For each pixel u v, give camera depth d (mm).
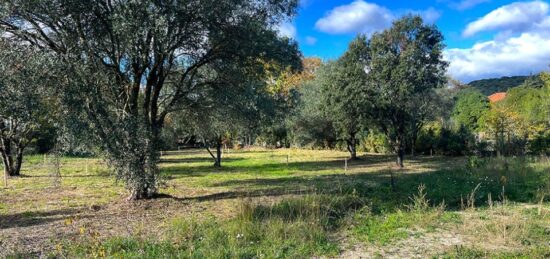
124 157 12188
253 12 13352
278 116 17734
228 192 16812
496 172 17062
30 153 34875
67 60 11039
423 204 11070
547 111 31297
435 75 25938
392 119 26812
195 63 14305
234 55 14195
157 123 14453
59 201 14953
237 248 7332
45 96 10969
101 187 19125
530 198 12320
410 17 25266
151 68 13523
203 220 10289
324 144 52312
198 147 66875
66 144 11586
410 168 25859
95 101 11586
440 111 40094
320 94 32500
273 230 8258
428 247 7727
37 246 8109
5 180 20047
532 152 29188
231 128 20016
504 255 6945
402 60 24891
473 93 57344
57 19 11375
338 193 13547
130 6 10680
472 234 8516
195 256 6832
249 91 15438
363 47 26250
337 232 8867
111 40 12453
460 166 23359
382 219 10102
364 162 32312
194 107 16047
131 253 7184
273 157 42219
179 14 11227
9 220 11531
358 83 25672
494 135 32906
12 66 10516
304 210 9852
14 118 11117
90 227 9992
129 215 11711
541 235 8109
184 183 20672
